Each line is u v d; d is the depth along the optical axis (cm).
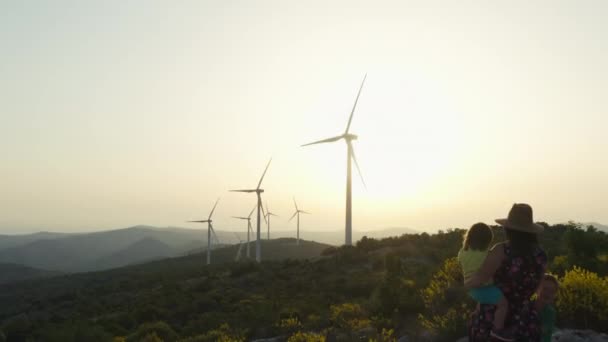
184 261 14462
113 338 3155
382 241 5441
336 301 3105
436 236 5022
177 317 3903
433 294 1677
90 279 10144
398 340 1429
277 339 2088
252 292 4391
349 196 6475
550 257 2252
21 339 4066
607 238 2003
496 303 698
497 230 3778
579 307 1184
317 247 17162
